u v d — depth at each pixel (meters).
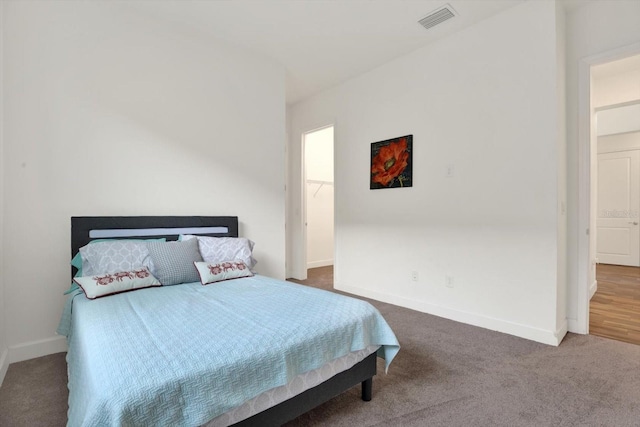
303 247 4.89
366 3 2.61
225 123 3.23
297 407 1.44
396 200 3.57
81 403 1.11
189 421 1.08
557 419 1.60
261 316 1.65
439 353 2.34
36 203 2.29
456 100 3.04
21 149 2.24
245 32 3.04
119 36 2.63
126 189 2.67
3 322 2.14
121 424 0.95
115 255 2.32
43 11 2.31
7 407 1.70
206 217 3.06
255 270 3.47
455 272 3.06
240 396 1.21
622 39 2.48
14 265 2.22
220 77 3.19
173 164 2.91
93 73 2.52
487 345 2.47
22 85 2.23
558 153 2.49
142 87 2.74
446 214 3.13
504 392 1.84
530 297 2.60
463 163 2.99
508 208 2.71
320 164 6.30
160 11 2.72
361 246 3.96
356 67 3.75
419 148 3.34
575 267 2.72
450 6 2.66
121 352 1.23
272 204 3.60
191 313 1.70
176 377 1.10
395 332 2.74
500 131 2.75
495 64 2.78
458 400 1.76
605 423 1.57
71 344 1.83
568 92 2.73
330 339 1.54
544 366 2.14
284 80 3.68
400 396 1.81
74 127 2.44
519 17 2.64
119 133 2.63
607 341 2.54
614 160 5.98
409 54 3.43
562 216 2.60
